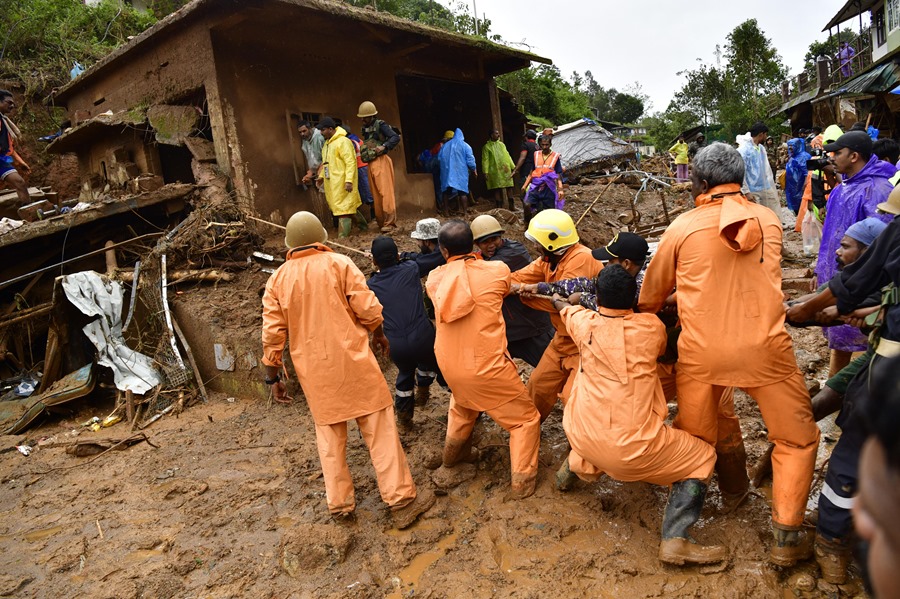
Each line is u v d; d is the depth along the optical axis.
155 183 8.95
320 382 3.87
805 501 3.17
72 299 6.55
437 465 4.63
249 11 8.09
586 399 3.50
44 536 4.16
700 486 3.31
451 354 4.09
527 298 4.32
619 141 25.17
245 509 4.27
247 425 5.79
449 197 12.09
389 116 11.09
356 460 4.86
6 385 7.36
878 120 17.88
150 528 4.12
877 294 3.28
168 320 6.88
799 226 10.09
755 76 40.25
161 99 9.68
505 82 31.55
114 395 6.82
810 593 3.04
